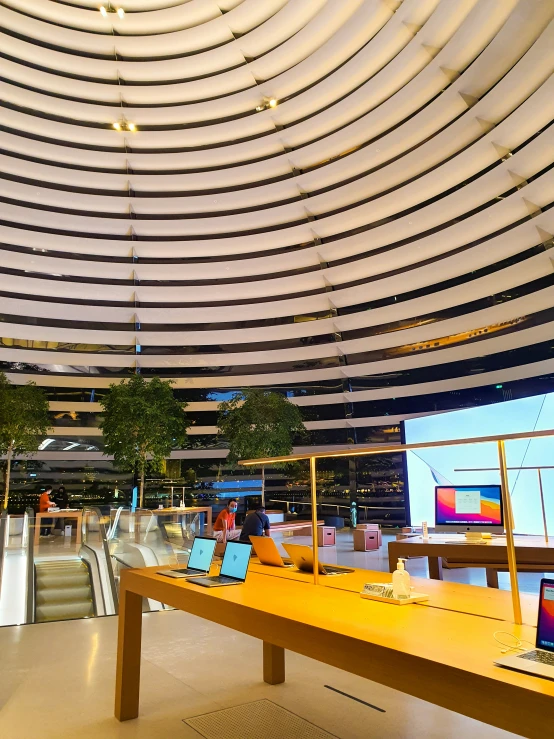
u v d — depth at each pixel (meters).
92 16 17.09
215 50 16.98
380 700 3.68
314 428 21.12
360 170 17.33
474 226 15.27
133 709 3.48
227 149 18.64
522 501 8.95
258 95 17.33
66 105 18.05
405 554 5.38
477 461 10.70
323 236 19.36
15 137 18.00
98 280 21.14
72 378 21.33
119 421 16.41
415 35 13.05
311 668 4.39
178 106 18.31
